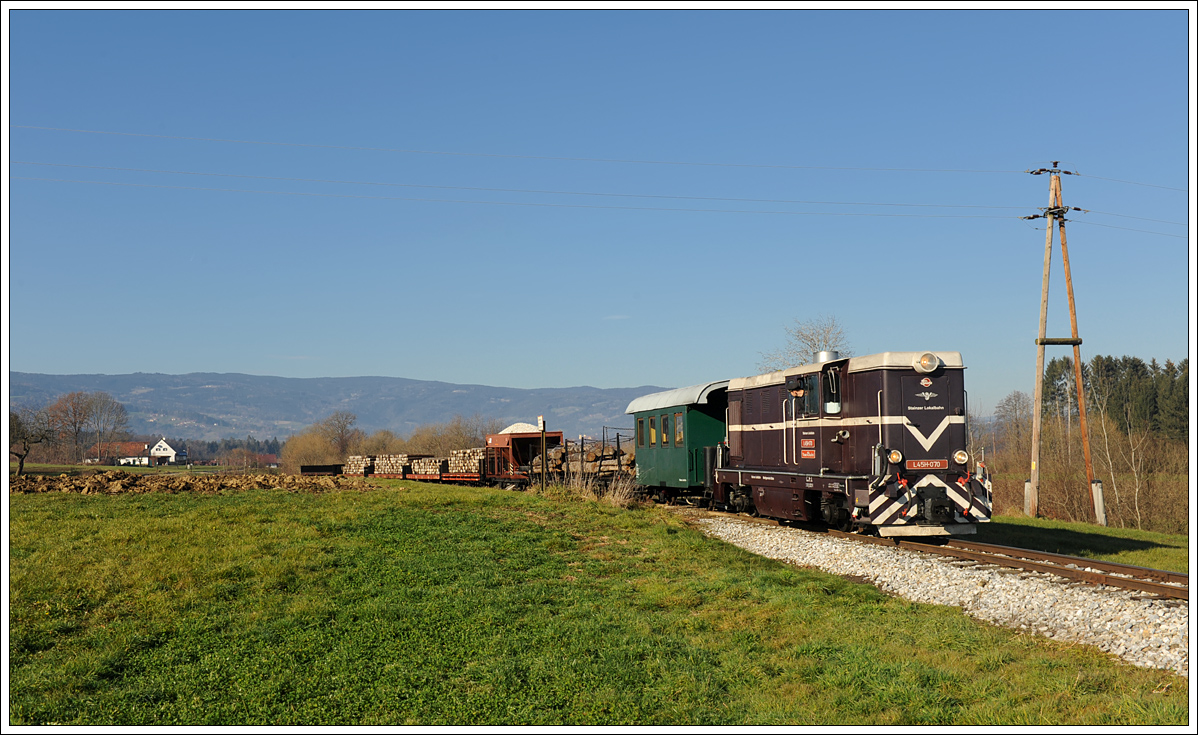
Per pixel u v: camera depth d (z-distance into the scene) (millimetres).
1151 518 35500
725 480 22516
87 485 26203
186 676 8750
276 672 8820
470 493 26578
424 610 11352
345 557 14984
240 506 21547
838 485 17000
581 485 26797
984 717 7113
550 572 14375
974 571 12898
